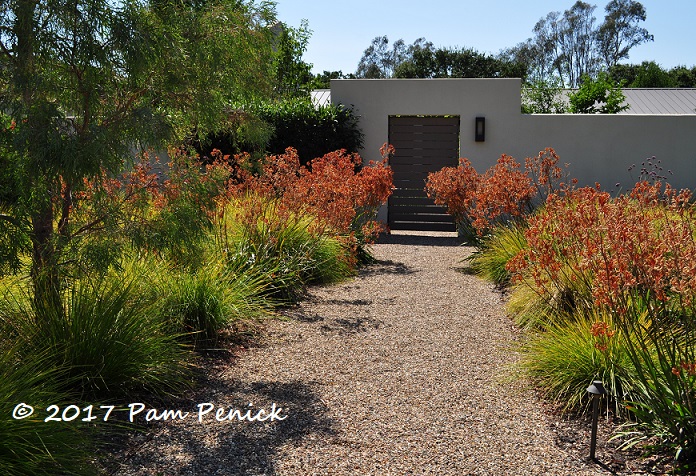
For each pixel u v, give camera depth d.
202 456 3.30
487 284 7.78
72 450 3.06
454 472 3.16
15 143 3.43
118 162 3.78
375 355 5.03
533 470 3.19
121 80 4.05
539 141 12.35
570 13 53.03
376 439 3.53
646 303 3.81
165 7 4.17
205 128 4.89
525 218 8.14
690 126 11.90
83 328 3.96
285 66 14.79
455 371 4.65
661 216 5.17
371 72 55.97
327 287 7.59
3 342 3.67
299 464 3.22
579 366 4.06
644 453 3.32
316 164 8.97
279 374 4.58
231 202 7.38
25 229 3.76
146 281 5.07
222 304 5.33
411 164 13.11
